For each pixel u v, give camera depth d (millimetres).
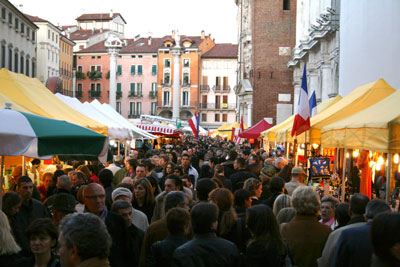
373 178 12281
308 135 12875
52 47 82938
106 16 114438
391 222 3082
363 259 4469
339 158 16891
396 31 14383
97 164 14680
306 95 12859
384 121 7926
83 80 101875
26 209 6781
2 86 10758
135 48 102000
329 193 12109
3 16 50281
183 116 101188
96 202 5984
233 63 101250
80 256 3434
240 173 10867
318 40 30484
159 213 7664
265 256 4848
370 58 16859
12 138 5918
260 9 50281
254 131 26875
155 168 12914
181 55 99625
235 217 6070
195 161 15477
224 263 4543
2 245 4586
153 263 5059
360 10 18125
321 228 5629
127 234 6035
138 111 101250
